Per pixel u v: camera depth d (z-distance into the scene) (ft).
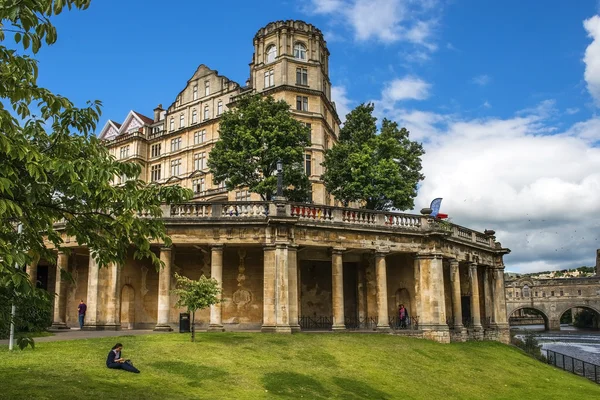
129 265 120.37
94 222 43.80
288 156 159.12
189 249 118.32
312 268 132.26
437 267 122.52
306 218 112.68
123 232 46.06
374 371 83.46
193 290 84.48
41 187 37.06
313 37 227.40
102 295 111.55
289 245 108.37
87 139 42.16
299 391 67.15
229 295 119.24
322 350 90.38
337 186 172.45
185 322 98.17
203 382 64.54
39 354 69.10
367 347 97.35
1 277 32.35
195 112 254.68
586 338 323.57
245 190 214.69
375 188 163.22
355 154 163.63
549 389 94.43
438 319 119.44
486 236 158.30
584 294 415.85
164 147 262.26
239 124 165.89
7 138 32.68
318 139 217.56
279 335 97.45
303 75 223.92
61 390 53.42
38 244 41.32
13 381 55.21
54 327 113.29
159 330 104.78
